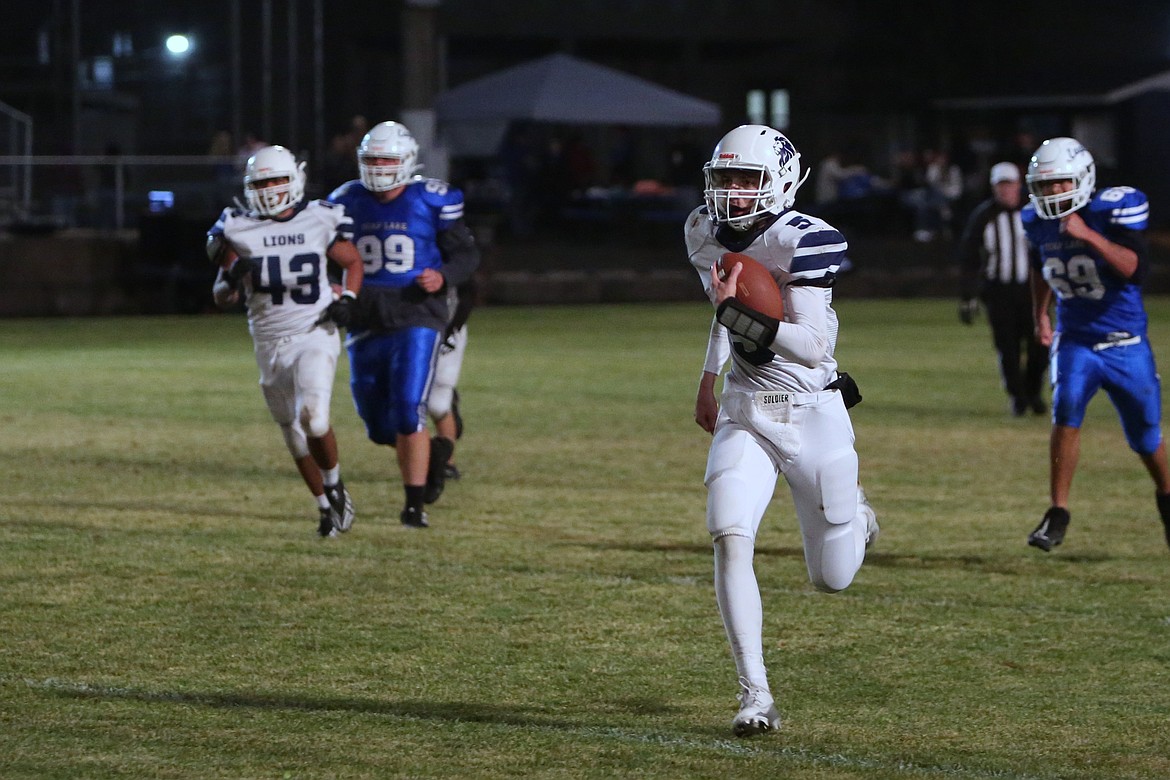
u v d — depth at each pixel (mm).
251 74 73375
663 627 18312
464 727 14703
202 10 72938
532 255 78125
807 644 17641
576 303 74688
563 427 35062
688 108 78938
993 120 96500
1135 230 21797
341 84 76250
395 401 23938
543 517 25062
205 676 16297
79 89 72500
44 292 67438
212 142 72938
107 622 18406
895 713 15195
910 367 46969
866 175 84500
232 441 32844
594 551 22469
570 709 15289
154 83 73000
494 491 27375
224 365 47656
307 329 23078
